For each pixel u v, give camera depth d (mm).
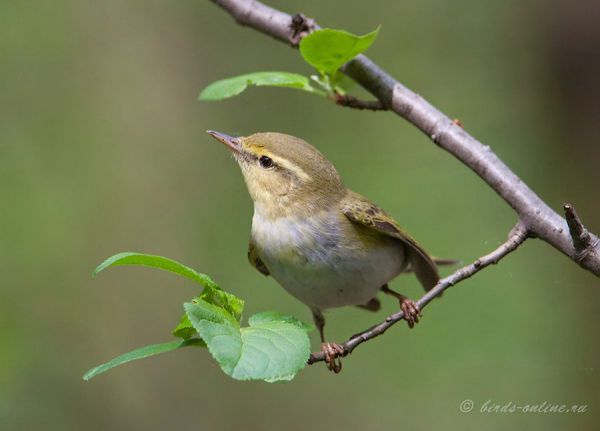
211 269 14688
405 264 7539
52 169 14641
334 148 16016
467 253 14891
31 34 15148
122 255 4484
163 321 14062
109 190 14727
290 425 13984
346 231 7020
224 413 13742
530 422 13820
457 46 16172
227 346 4328
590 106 12547
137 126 15281
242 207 15180
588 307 13461
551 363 13953
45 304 13656
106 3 15508
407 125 16250
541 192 13789
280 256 7105
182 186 15148
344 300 7289
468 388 14180
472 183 15695
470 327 14523
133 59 15484
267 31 7551
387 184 15703
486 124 15242
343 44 6180
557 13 12680
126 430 13172
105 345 13742
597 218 12414
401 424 14102
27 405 12398
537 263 14797
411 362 14508
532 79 14602
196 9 15789
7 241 13875
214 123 15719
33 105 14961
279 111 16016
